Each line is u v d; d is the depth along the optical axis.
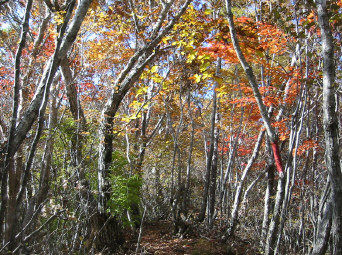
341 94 4.76
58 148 6.17
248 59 5.77
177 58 8.46
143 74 7.35
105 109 6.82
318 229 4.29
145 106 7.31
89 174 6.83
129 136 9.29
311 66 5.25
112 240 6.31
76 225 4.62
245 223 8.63
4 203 2.46
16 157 3.19
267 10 5.93
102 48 8.91
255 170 11.62
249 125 9.55
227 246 7.46
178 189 8.76
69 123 6.05
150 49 6.84
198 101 10.47
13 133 2.55
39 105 3.40
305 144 6.26
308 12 4.36
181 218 8.78
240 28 5.39
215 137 10.14
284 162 8.03
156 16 7.57
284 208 4.99
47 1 4.49
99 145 6.68
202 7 6.87
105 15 7.43
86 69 8.32
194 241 7.81
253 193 10.91
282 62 8.23
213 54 5.70
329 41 2.73
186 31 6.32
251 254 6.94
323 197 4.43
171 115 11.03
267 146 7.43
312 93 6.13
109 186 6.50
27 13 2.53
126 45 9.66
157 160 10.88
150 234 8.62
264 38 5.81
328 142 2.72
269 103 6.27
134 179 7.10
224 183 9.05
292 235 6.65
